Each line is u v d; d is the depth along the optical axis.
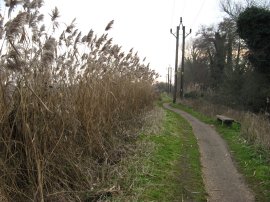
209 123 17.45
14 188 4.93
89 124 7.07
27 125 4.88
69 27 6.51
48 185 5.42
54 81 6.02
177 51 37.97
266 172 7.94
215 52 42.72
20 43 5.18
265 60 22.20
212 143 11.75
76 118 6.52
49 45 5.13
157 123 12.82
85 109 6.96
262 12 21.94
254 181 7.50
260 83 23.28
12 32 4.55
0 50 4.79
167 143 10.21
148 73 15.88
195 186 6.95
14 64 4.65
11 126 5.22
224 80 31.11
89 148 6.92
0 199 4.59
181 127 15.24
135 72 12.45
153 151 8.64
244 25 22.81
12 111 5.20
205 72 51.00
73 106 6.31
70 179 5.88
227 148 10.90
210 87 41.88
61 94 6.05
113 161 7.40
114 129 9.05
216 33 40.78
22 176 5.22
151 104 17.58
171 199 6.14
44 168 5.24
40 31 5.65
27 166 5.07
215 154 10.02
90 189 5.87
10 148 5.01
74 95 6.84
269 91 21.98
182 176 7.46
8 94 5.09
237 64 29.31
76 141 6.73
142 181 6.57
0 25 4.74
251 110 23.64
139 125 11.52
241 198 6.56
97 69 8.07
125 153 7.97
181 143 10.93
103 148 7.27
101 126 7.89
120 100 9.80
